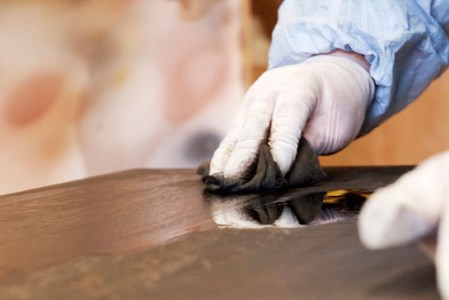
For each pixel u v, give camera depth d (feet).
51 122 6.13
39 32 6.00
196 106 7.04
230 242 1.70
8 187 5.93
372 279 1.31
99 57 6.40
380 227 0.99
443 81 6.25
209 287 1.34
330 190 2.61
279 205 2.32
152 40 6.71
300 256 1.52
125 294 1.34
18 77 5.91
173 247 1.69
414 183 1.01
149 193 2.78
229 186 2.59
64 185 3.25
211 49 7.06
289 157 2.67
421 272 1.32
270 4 7.04
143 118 6.73
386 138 6.56
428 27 3.70
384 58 3.49
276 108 2.84
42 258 1.71
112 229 2.04
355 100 3.29
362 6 3.59
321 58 3.61
